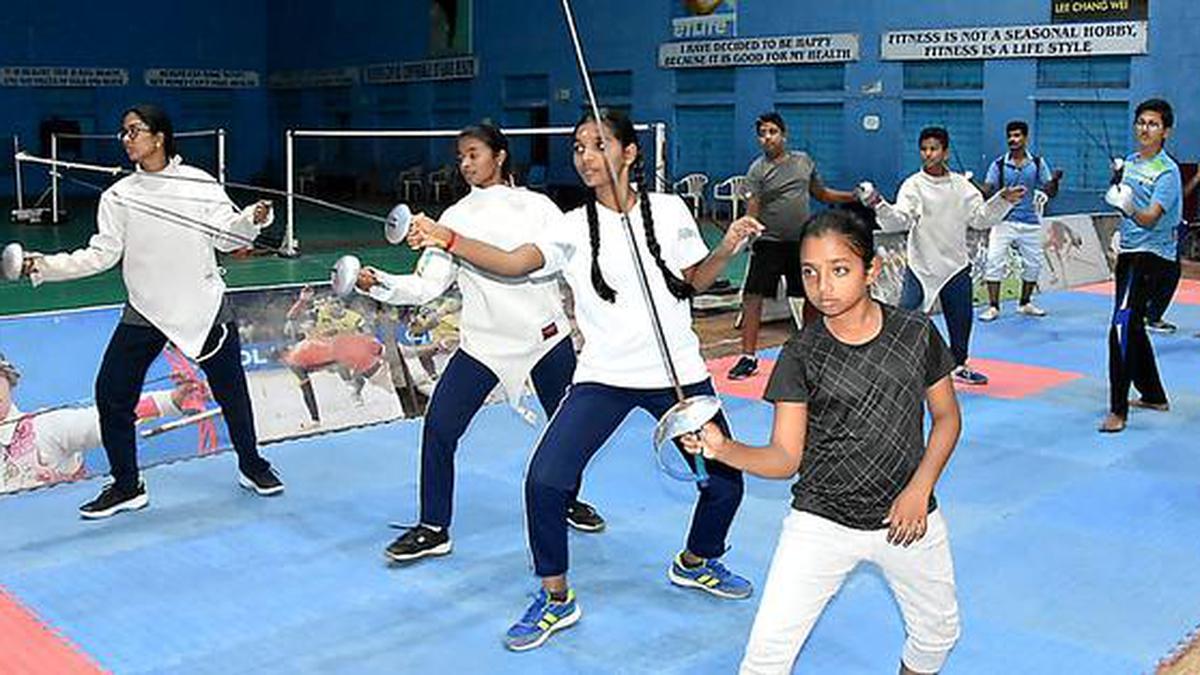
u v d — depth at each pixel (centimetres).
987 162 1590
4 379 586
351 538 475
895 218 688
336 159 2561
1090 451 596
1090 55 1475
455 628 392
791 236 739
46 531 482
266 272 1209
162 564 447
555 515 373
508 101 2178
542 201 433
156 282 480
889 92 1670
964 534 477
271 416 623
